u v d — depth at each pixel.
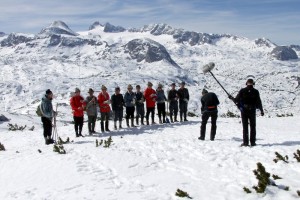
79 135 18.02
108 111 19.25
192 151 12.81
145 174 10.56
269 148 12.14
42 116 16.23
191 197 8.30
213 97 14.82
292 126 19.75
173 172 10.52
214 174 9.91
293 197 7.67
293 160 10.20
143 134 17.62
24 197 9.08
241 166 10.33
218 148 12.89
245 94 12.81
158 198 8.39
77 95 17.86
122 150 13.54
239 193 8.22
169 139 15.47
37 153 13.84
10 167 12.04
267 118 24.69
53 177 10.60
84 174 10.69
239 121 22.00
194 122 21.67
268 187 8.23
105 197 8.62
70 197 8.80
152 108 21.45
